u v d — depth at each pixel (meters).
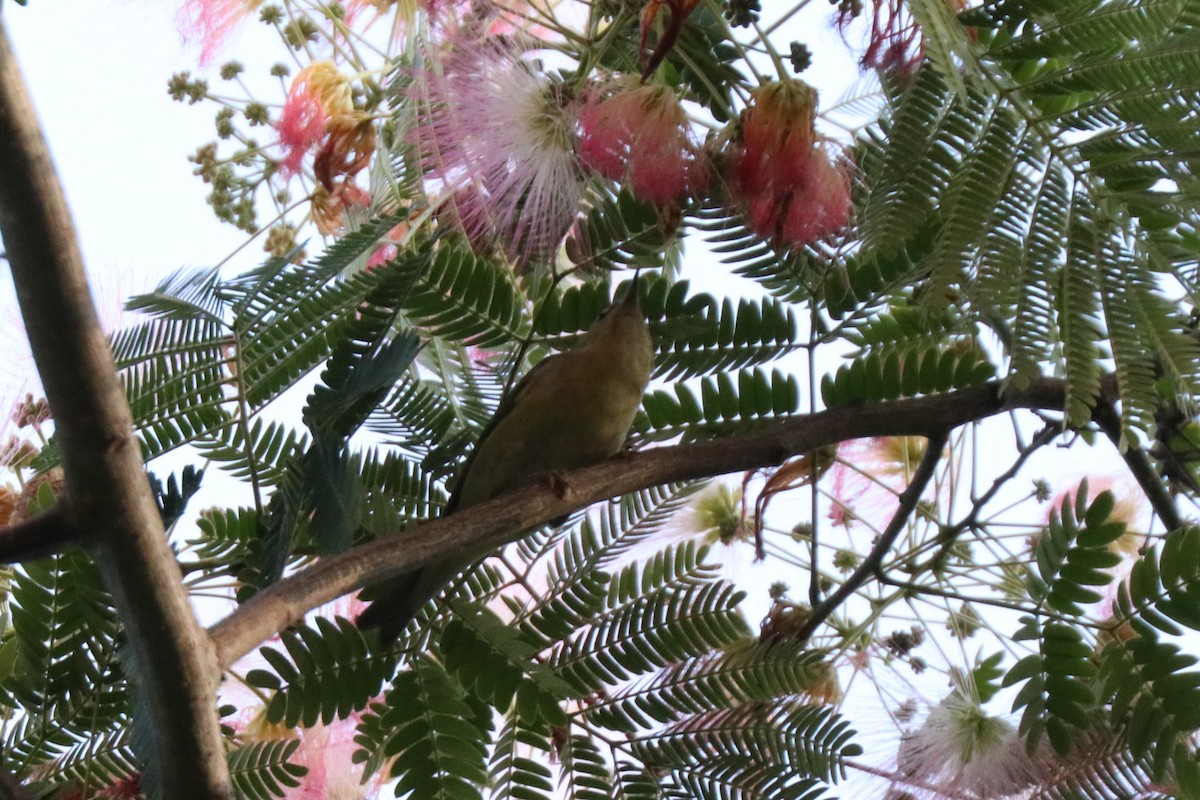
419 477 3.19
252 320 2.82
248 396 2.82
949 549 3.52
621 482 2.75
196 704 1.74
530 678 2.50
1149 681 2.65
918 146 2.74
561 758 2.71
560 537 3.02
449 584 2.67
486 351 3.41
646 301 3.11
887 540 3.34
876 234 2.75
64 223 1.53
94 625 2.46
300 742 2.77
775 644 2.88
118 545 1.67
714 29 3.03
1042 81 2.72
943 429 3.12
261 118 3.47
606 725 2.75
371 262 3.47
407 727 2.46
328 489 2.46
